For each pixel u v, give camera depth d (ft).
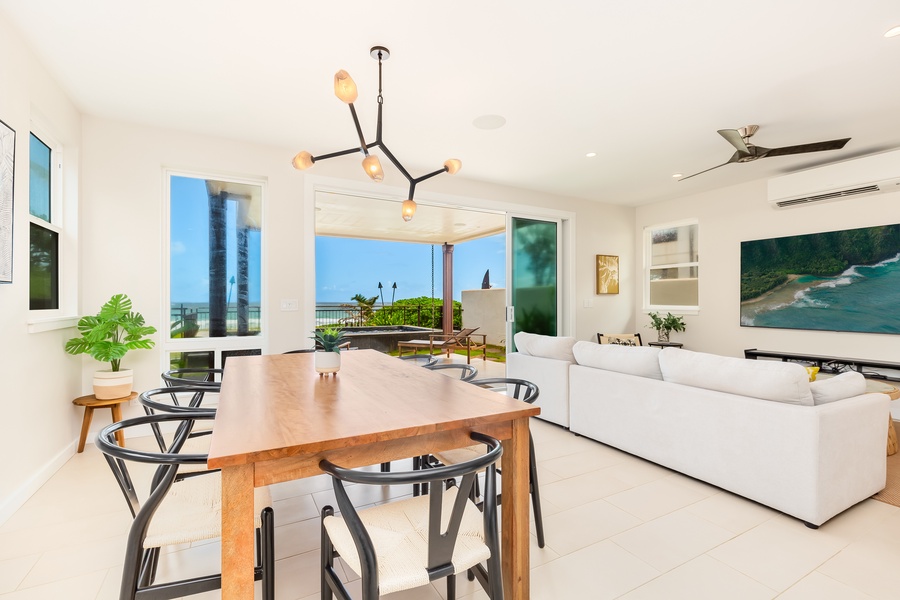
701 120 11.10
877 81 9.11
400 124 11.43
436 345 25.45
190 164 11.91
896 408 13.25
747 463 7.82
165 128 11.62
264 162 12.86
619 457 10.28
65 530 6.90
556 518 7.39
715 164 14.70
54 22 7.24
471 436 4.69
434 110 10.56
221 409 4.90
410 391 5.87
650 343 19.20
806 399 7.32
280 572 5.95
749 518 7.40
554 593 5.51
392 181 14.93
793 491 7.19
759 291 16.51
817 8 6.84
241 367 7.94
